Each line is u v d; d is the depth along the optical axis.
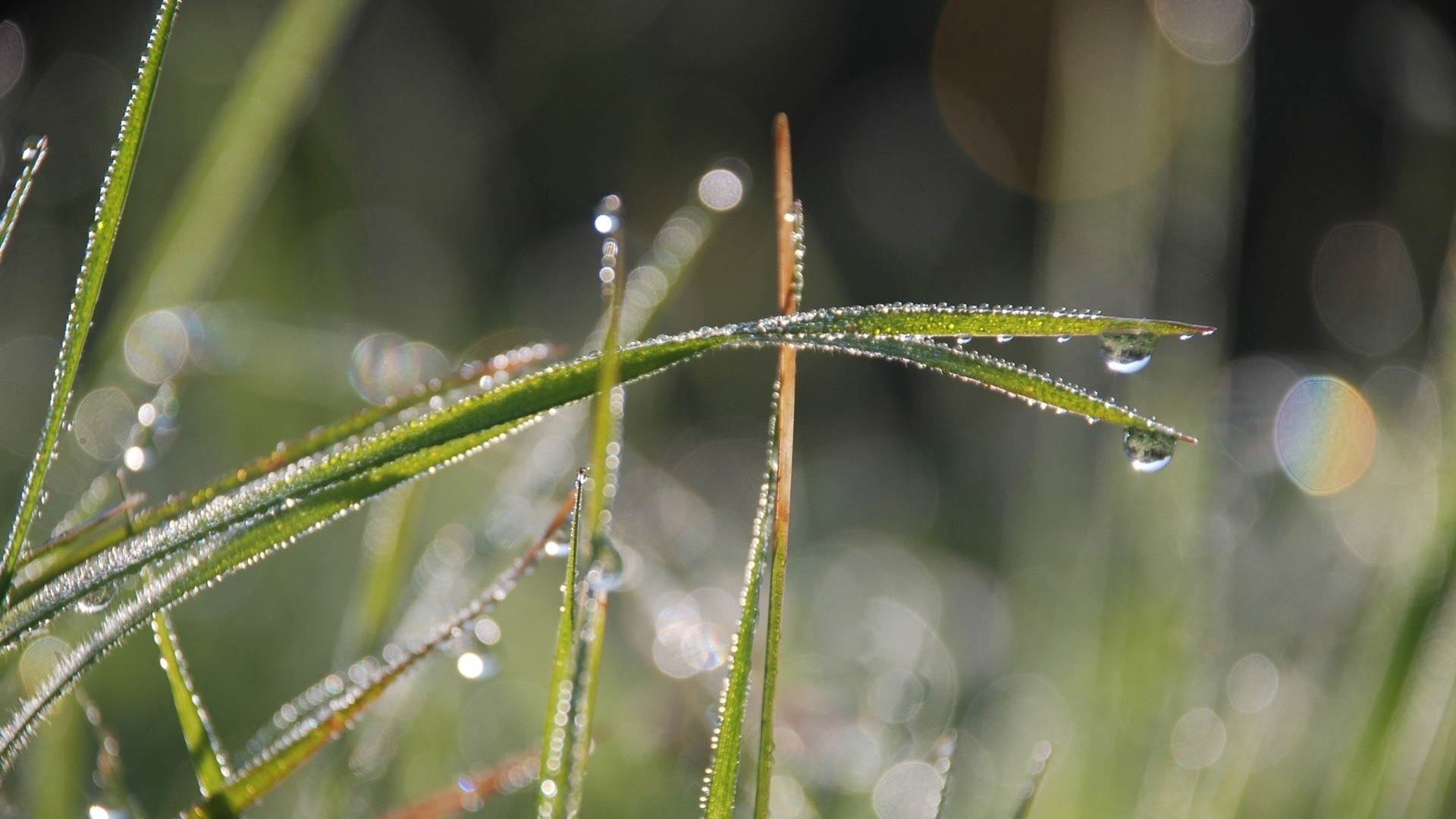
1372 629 0.36
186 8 0.56
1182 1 0.42
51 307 0.58
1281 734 0.37
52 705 0.31
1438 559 0.34
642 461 0.54
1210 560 0.38
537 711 0.38
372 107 0.70
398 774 0.35
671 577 0.44
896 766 0.37
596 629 0.31
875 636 0.49
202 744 0.31
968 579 0.59
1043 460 0.46
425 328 0.64
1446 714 0.34
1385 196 0.63
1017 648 0.44
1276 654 0.39
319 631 0.39
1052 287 0.44
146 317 0.37
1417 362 0.55
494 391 0.31
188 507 0.31
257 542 0.31
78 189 0.68
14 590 0.31
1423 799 0.34
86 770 0.34
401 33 0.72
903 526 0.66
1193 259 0.42
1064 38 0.45
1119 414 0.31
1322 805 0.35
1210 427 0.38
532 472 0.37
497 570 0.36
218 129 0.36
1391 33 0.60
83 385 0.36
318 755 0.34
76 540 0.31
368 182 0.69
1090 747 0.36
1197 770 0.36
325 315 0.49
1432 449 0.39
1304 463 0.54
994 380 0.31
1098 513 0.39
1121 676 0.36
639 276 0.36
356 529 0.43
